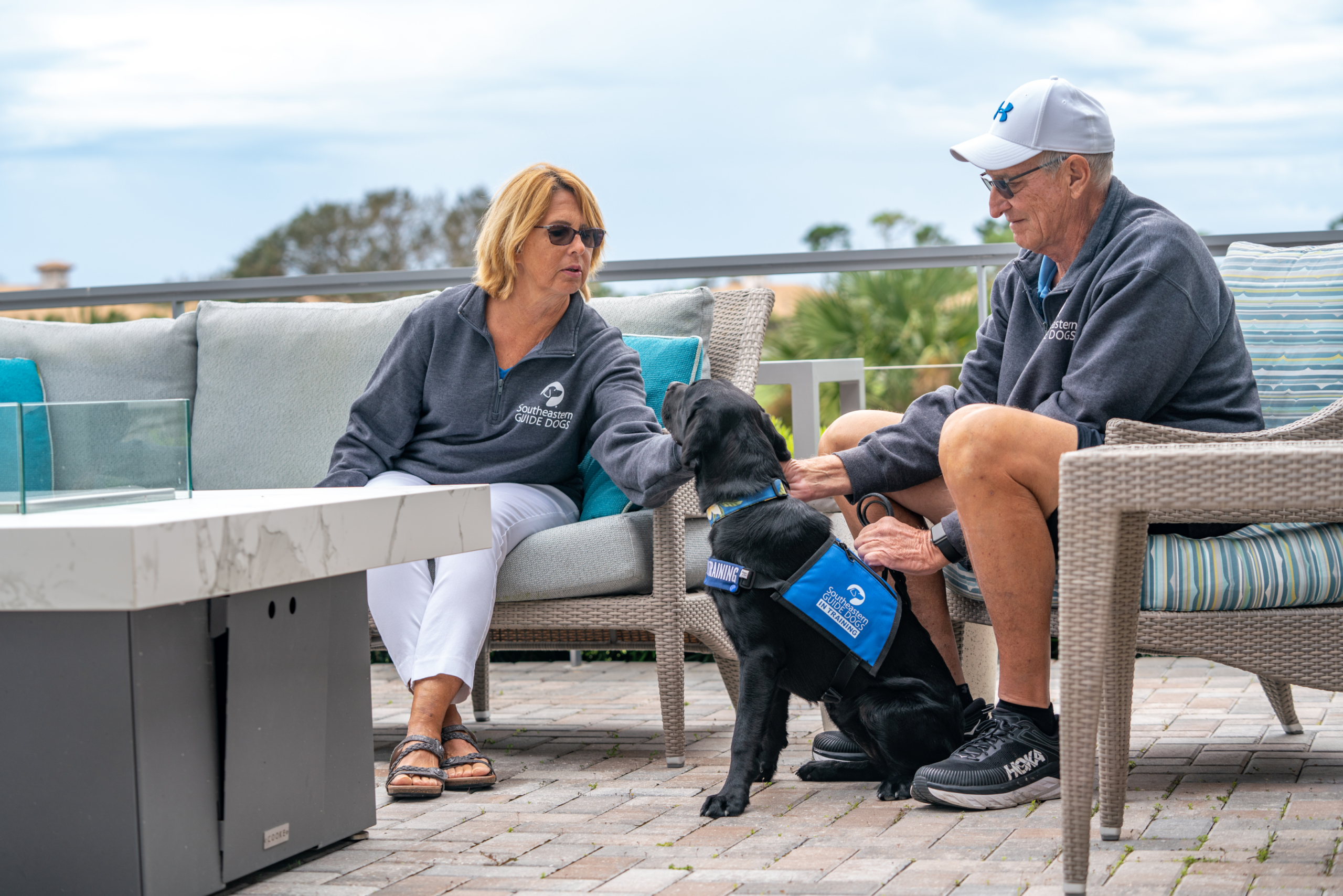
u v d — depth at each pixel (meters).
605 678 3.93
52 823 1.74
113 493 1.90
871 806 2.29
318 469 3.37
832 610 2.34
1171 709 3.06
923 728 2.31
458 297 2.95
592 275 2.96
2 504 1.75
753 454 2.43
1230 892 1.68
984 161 2.50
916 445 2.53
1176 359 2.31
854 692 2.37
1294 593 2.18
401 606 2.58
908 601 2.51
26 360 3.66
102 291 4.65
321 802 2.04
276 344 3.51
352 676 2.13
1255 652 2.18
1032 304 2.61
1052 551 2.22
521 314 2.88
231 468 3.44
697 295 3.19
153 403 1.98
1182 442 2.11
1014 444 2.17
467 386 2.89
